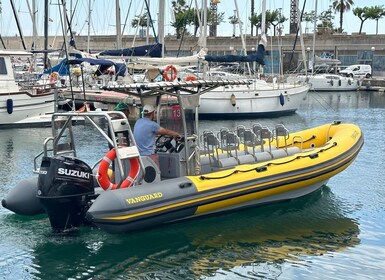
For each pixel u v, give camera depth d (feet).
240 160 28.37
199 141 28.04
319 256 23.13
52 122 24.64
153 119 25.62
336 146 31.19
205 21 62.95
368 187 34.40
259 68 86.48
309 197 31.04
